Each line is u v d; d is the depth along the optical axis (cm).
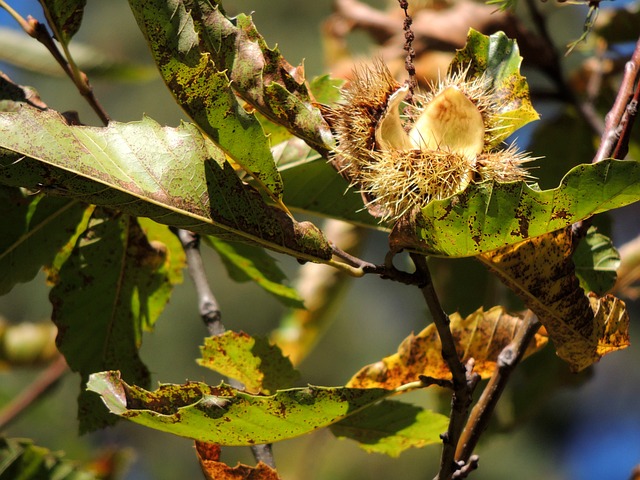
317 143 96
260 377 101
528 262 95
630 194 91
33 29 103
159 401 94
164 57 93
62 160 92
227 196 94
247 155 94
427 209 92
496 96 96
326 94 103
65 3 101
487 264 95
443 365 101
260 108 96
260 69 96
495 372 99
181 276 107
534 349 102
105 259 105
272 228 94
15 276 103
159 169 94
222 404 93
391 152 94
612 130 98
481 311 101
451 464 96
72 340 105
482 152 94
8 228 102
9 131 92
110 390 93
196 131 94
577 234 97
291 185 104
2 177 92
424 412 101
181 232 106
